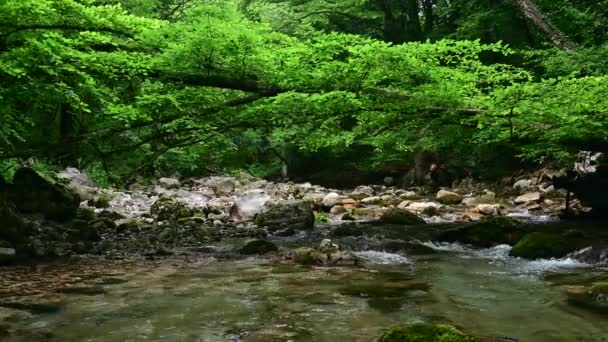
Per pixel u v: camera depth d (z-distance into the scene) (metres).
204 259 7.01
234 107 8.84
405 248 7.84
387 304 4.57
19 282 5.52
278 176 26.53
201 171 25.06
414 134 10.02
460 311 4.33
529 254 7.10
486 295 4.90
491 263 6.67
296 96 7.74
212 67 8.12
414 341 3.19
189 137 9.25
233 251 7.64
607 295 4.65
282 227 10.13
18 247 7.08
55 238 7.90
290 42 8.45
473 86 8.55
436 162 19.33
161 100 7.85
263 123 8.95
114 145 10.31
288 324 4.00
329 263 6.66
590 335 3.67
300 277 5.78
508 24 19.19
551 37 14.50
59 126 13.52
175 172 24.09
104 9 7.81
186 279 5.68
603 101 7.40
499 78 8.29
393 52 7.48
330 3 23.30
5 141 9.37
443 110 8.61
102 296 4.90
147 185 19.58
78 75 8.18
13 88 7.99
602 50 12.44
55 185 8.96
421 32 23.55
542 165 17.06
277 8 21.61
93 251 7.54
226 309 4.43
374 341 3.56
